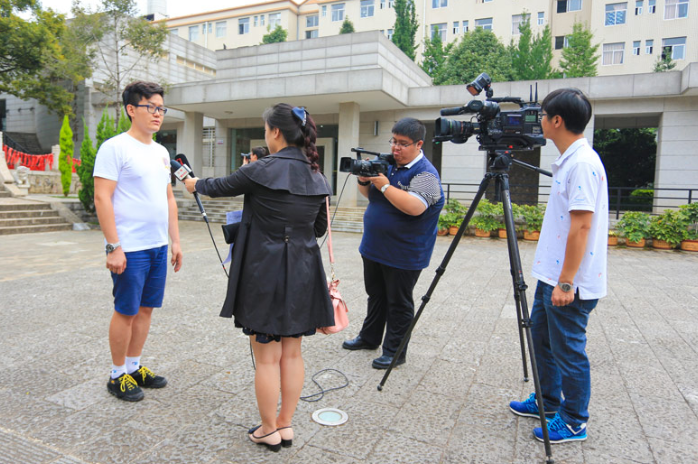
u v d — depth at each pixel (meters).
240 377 3.03
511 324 4.32
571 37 26.84
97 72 19.97
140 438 2.28
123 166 2.52
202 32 45.59
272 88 14.00
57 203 12.35
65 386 2.83
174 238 2.98
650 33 28.95
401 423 2.49
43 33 19.11
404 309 3.24
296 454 2.18
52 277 5.96
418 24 32.69
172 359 3.31
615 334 4.11
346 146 14.48
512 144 2.49
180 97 15.39
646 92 12.55
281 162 2.14
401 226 3.16
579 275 2.18
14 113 26.92
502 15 32.66
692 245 9.83
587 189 2.08
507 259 8.40
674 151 12.65
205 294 5.19
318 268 2.27
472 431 2.43
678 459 2.19
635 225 10.31
